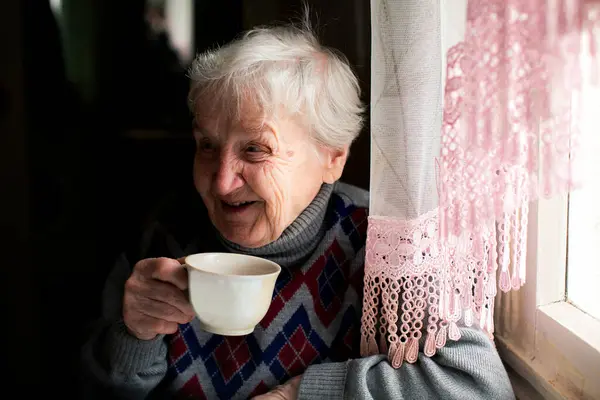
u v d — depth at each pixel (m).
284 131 1.03
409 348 0.99
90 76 1.34
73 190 1.37
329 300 1.14
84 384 1.13
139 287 0.97
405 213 0.92
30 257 1.38
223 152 1.03
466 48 0.73
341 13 1.35
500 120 0.71
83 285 1.40
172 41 1.36
